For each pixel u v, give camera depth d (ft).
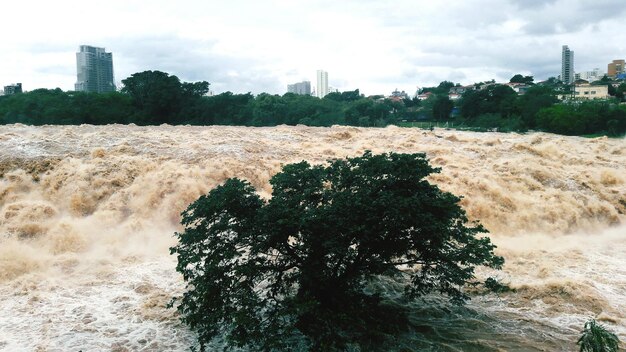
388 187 36.60
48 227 58.90
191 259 35.09
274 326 34.09
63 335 39.22
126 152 78.13
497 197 72.28
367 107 267.39
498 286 42.14
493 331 39.75
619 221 72.28
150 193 66.44
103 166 71.36
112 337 38.91
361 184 36.76
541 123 187.21
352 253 35.22
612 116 181.78
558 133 182.80
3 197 65.16
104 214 62.59
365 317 37.47
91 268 52.44
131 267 52.95
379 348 36.45
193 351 36.42
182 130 103.96
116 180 68.80
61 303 44.73
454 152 92.63
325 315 33.71
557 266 54.29
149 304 44.27
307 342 36.68
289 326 34.76
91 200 65.92
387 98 404.57
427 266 39.04
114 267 52.85
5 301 45.09
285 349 35.76
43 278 49.93
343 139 103.65
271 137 99.40
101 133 89.45
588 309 43.86
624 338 38.75
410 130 113.60
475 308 43.75
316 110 248.73
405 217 33.83
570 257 57.52
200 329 36.68
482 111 231.71
